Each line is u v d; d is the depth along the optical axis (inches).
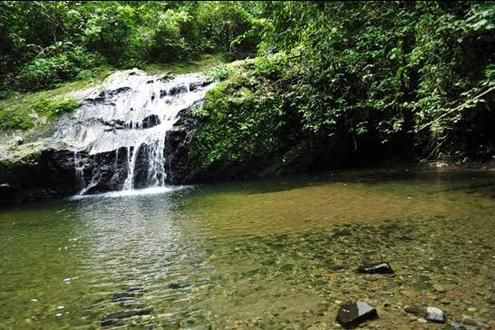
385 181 306.8
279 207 243.1
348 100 369.4
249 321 111.2
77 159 349.1
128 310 123.0
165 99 416.2
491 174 302.2
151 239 196.7
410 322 104.0
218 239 187.8
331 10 376.2
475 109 310.0
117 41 545.6
